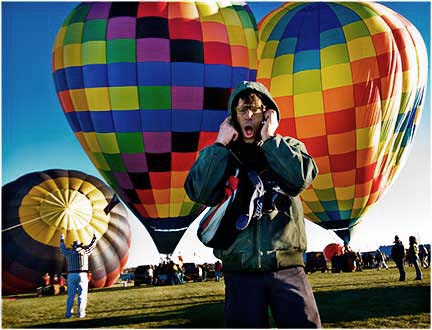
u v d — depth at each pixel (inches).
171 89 454.6
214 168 89.7
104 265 598.5
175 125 460.8
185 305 343.0
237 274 89.7
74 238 575.5
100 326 267.3
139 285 727.1
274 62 499.2
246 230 89.5
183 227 507.2
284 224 90.0
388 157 513.0
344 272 720.3
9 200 577.0
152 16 463.8
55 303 426.9
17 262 555.2
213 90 463.8
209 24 472.7
